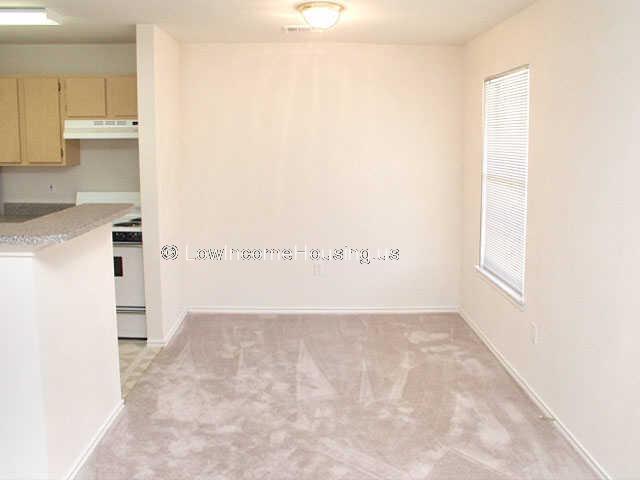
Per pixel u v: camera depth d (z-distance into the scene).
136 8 4.17
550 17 3.70
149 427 3.71
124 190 6.01
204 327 5.68
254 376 4.51
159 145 5.01
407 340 5.30
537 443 3.49
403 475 3.17
